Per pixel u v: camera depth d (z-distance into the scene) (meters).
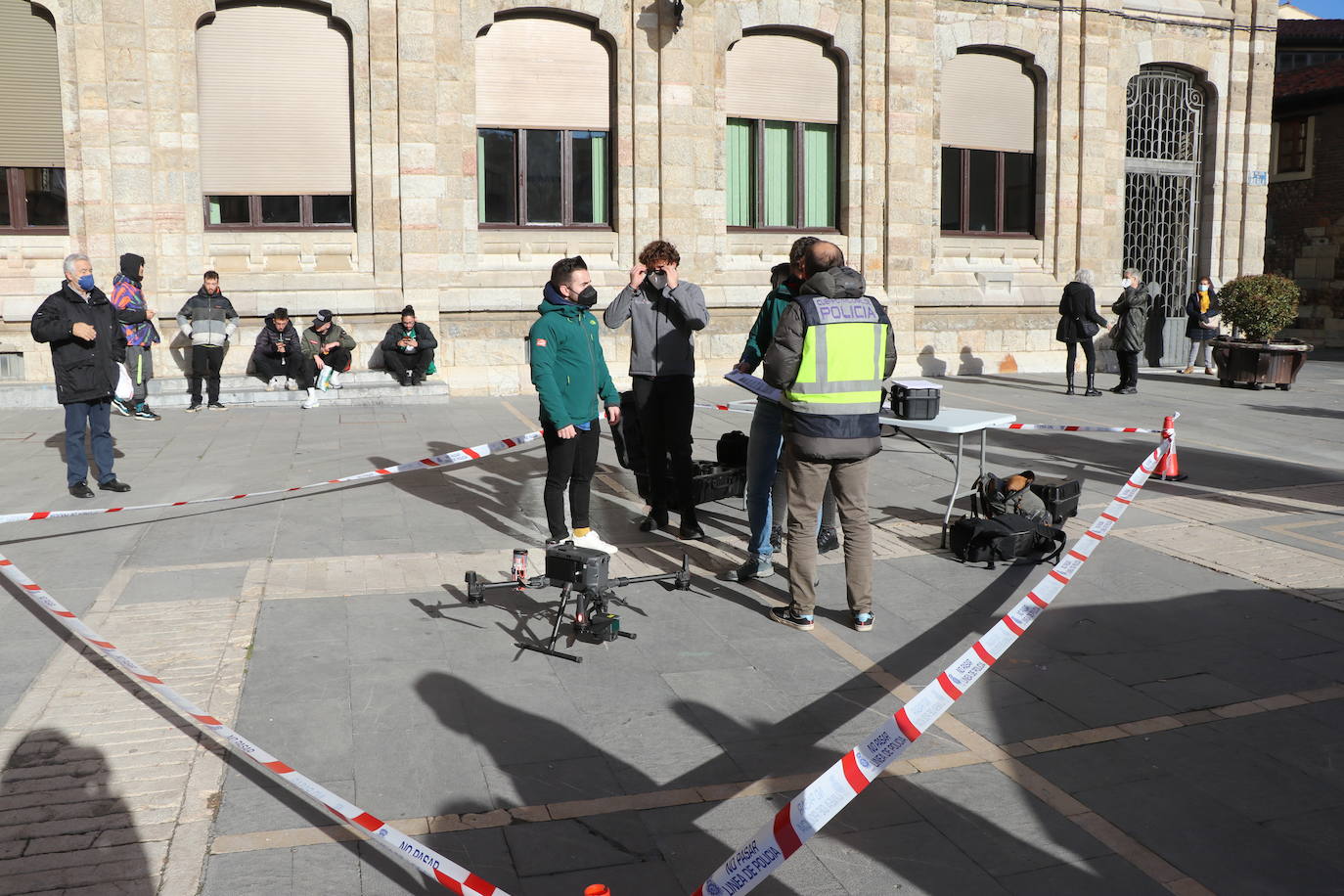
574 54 14.87
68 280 7.93
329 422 11.83
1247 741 4.24
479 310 14.46
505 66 14.59
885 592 6.08
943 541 6.90
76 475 8.05
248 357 13.73
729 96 15.78
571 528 6.67
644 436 7.16
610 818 3.63
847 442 5.24
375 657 5.02
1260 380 15.64
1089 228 18.09
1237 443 10.95
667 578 5.93
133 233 13.20
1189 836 3.55
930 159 16.98
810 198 16.52
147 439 10.57
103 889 3.17
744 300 15.73
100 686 4.67
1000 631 3.53
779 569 6.44
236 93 13.64
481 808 3.69
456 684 4.73
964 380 16.77
